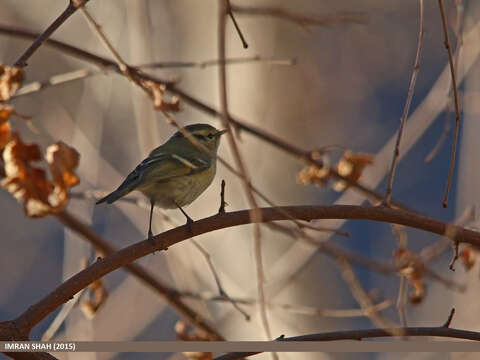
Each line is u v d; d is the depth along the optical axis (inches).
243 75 538.9
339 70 639.8
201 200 537.6
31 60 655.1
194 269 480.4
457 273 449.4
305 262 450.6
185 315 411.5
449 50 277.6
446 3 737.0
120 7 556.7
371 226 747.4
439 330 254.7
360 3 685.9
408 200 786.2
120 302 551.8
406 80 765.9
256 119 540.4
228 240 521.7
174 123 284.5
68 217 414.0
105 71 354.9
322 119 586.6
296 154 405.1
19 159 285.6
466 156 426.6
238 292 493.0
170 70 582.6
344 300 566.3
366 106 714.2
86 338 449.4
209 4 570.3
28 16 599.5
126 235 699.4
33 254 823.1
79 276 253.9
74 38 586.9
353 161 390.3
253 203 232.2
